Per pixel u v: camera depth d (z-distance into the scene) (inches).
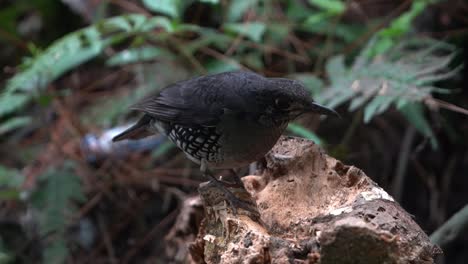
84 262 405.4
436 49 391.2
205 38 401.1
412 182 414.9
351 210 222.1
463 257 378.0
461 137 398.3
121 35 372.5
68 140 433.1
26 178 407.2
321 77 396.8
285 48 424.8
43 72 366.9
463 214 310.0
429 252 212.7
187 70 404.8
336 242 194.5
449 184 404.5
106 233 412.5
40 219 378.6
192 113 278.4
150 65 414.3
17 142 458.3
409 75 319.0
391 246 195.5
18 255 403.9
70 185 387.5
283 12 436.1
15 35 484.4
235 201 248.5
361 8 443.8
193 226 293.4
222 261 220.4
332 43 418.3
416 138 402.0
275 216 246.4
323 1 382.6
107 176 422.0
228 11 407.2
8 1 531.8
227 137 271.6
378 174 408.8
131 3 474.6
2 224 417.7
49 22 522.6
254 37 366.0
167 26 352.2
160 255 405.4
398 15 427.2
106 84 464.4
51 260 366.3
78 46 350.0
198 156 286.4
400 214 219.5
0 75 517.7
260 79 267.9
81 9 476.4
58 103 449.7
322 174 253.6
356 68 337.7
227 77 277.3
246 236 218.1
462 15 398.0
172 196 421.1
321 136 408.5
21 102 384.5
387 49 356.8
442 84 382.3
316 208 244.4
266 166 272.1
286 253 210.5
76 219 400.5
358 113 377.4
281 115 262.8
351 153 394.3
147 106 296.5
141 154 430.9
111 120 421.7
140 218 418.9
